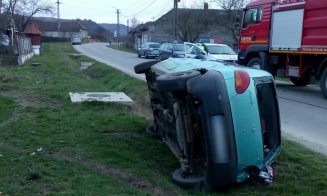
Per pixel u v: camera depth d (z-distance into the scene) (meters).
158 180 5.12
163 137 6.63
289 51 14.69
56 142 6.63
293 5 14.39
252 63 16.92
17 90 12.45
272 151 5.66
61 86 13.46
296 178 5.30
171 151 6.16
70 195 4.44
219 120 4.57
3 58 23.78
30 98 11.05
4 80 14.53
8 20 32.72
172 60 6.68
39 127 7.65
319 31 13.31
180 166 5.60
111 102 10.03
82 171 5.27
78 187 4.70
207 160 4.64
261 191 4.87
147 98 11.55
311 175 5.40
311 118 10.23
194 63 5.91
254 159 4.78
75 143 6.59
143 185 4.97
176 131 5.44
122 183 4.95
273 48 15.53
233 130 4.62
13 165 5.41
